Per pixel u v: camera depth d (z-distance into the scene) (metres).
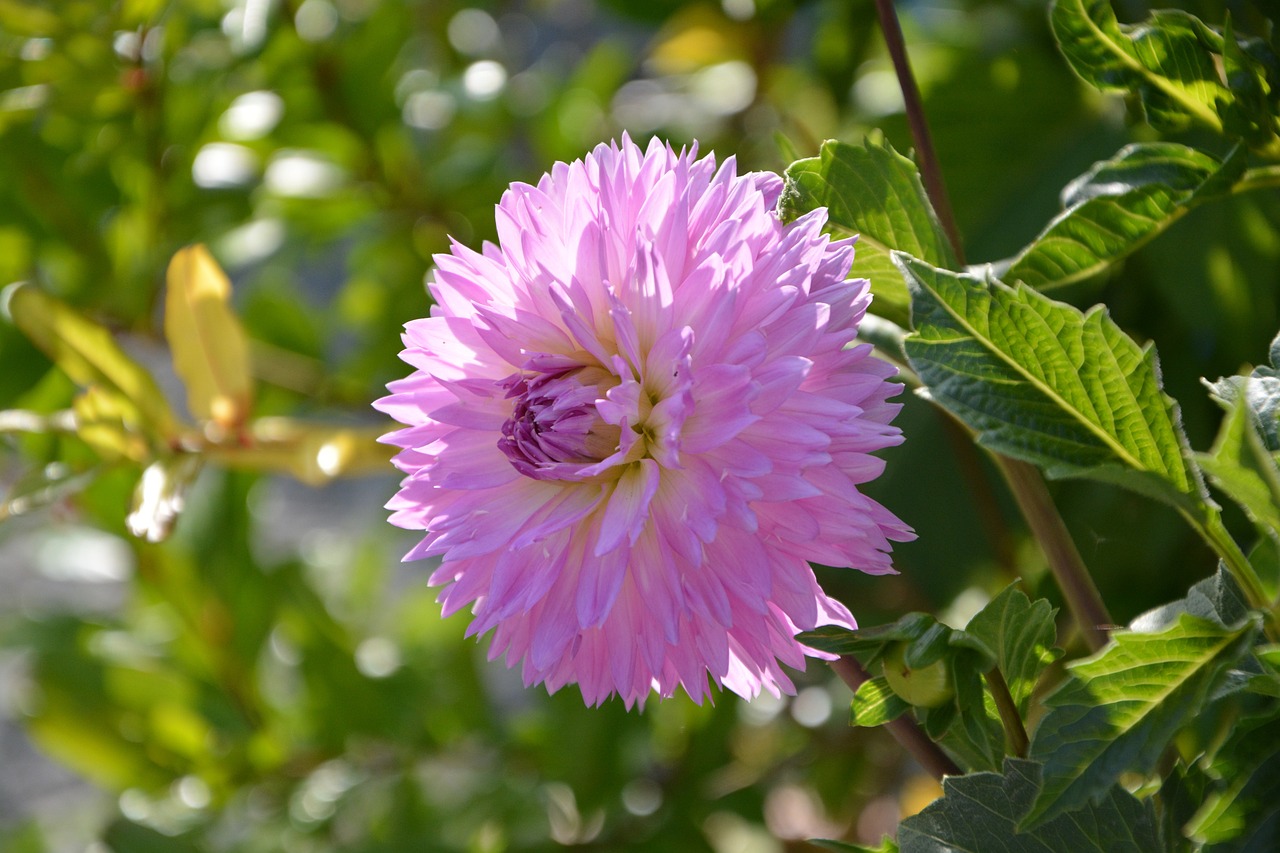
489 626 0.71
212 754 1.27
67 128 1.19
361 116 1.24
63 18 1.06
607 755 1.21
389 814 1.25
